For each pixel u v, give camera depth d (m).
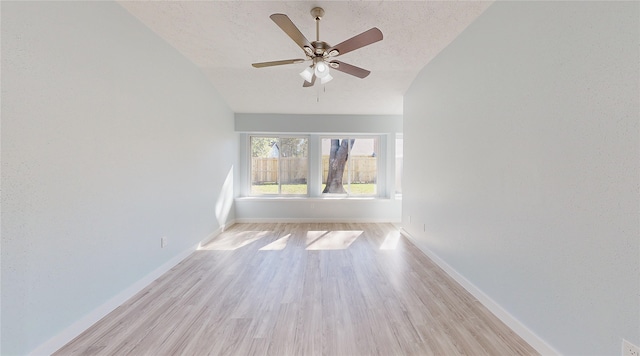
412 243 3.76
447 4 2.13
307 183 5.50
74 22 1.70
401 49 2.88
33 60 1.46
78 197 1.73
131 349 1.59
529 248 1.61
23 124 1.41
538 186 1.53
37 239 1.49
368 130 5.15
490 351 1.56
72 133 1.69
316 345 1.63
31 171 1.45
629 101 1.08
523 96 1.64
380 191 5.48
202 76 3.60
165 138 2.72
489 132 1.99
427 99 3.21
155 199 2.56
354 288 2.38
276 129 5.09
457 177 2.47
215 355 1.54
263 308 2.04
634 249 1.08
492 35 1.96
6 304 1.35
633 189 1.08
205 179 3.73
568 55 1.34
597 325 1.22
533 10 1.56
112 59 2.02
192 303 2.12
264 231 4.50
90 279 1.82
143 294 2.26
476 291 2.17
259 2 2.19
